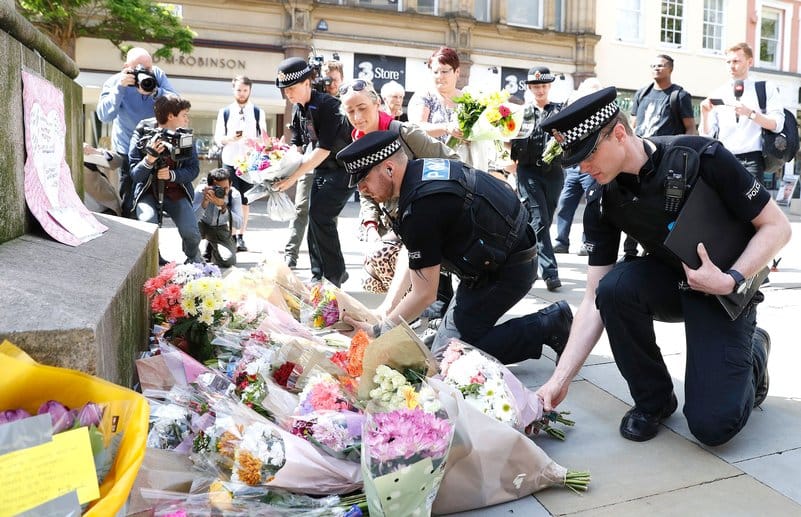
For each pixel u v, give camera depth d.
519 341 3.24
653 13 21.94
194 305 2.94
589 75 21.02
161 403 2.38
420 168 2.85
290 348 2.55
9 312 1.66
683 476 2.51
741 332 2.67
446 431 1.98
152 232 3.92
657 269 2.79
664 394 2.85
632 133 2.56
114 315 2.09
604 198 2.72
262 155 5.09
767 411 3.09
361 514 2.00
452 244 2.96
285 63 4.75
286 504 2.04
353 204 15.01
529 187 5.66
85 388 1.52
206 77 17.41
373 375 2.29
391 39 18.97
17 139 2.42
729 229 2.56
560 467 2.41
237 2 17.45
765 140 5.59
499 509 2.30
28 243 2.39
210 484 2.04
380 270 4.05
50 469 1.31
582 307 2.93
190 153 5.28
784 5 23.61
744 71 5.73
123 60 13.84
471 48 19.73
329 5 18.17
